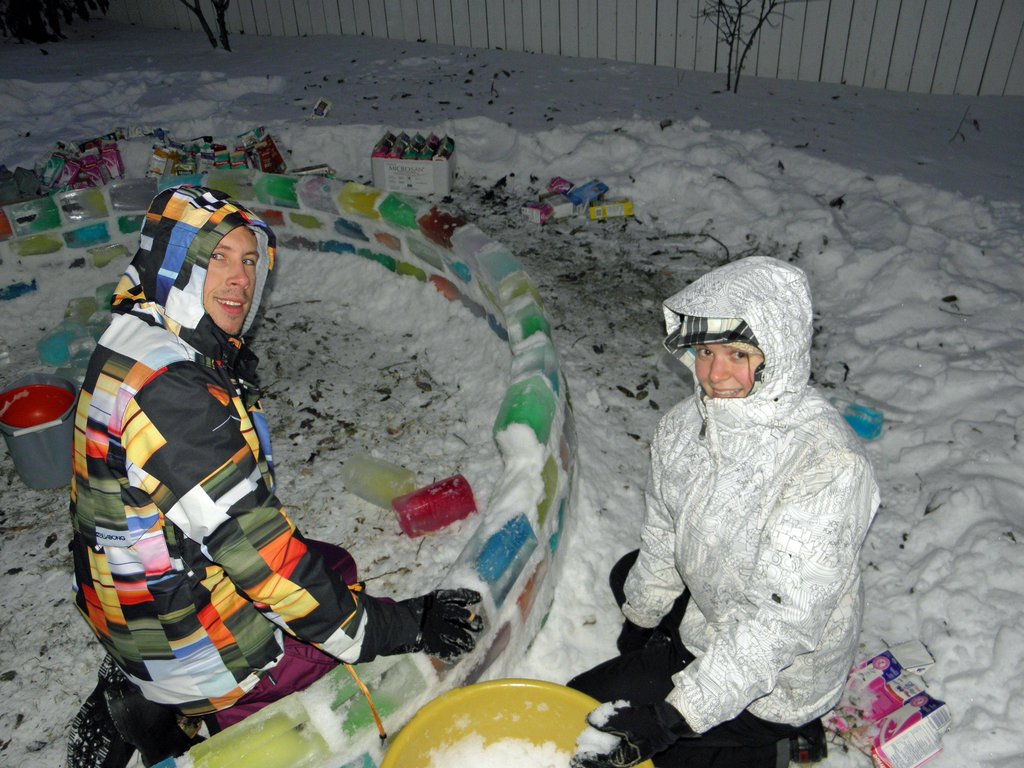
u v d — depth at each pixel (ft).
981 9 21.88
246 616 6.57
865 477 5.84
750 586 6.05
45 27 31.04
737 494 6.09
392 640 6.49
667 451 6.82
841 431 5.98
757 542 6.13
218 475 5.58
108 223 16.15
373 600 6.49
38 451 11.51
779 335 5.57
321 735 6.45
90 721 7.36
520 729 7.19
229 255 6.06
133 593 6.15
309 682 7.24
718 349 5.81
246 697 7.11
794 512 5.80
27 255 15.81
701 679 5.99
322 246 16.49
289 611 5.86
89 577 6.50
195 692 6.72
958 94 23.07
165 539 6.03
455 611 7.00
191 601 6.31
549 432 9.56
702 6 24.39
